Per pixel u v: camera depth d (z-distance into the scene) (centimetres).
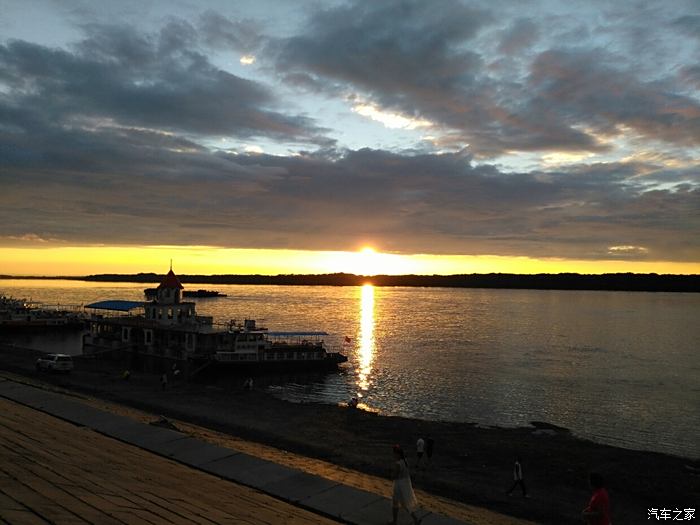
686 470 3500
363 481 2725
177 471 1653
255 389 6175
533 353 9750
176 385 5972
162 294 8525
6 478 927
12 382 3344
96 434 2136
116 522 830
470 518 2306
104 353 8162
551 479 3228
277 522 1250
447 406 5603
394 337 12200
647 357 9438
